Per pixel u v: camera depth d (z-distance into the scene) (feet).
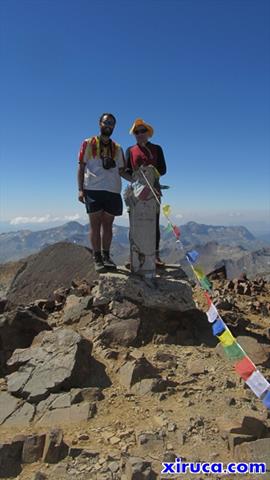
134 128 14.05
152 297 13.48
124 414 9.47
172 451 8.05
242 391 10.18
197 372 11.09
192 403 9.73
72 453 8.00
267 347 12.10
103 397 10.19
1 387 10.93
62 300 16.85
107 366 11.54
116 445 8.34
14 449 8.21
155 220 14.12
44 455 8.04
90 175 13.99
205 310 15.25
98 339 12.81
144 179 13.87
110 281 13.99
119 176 14.32
